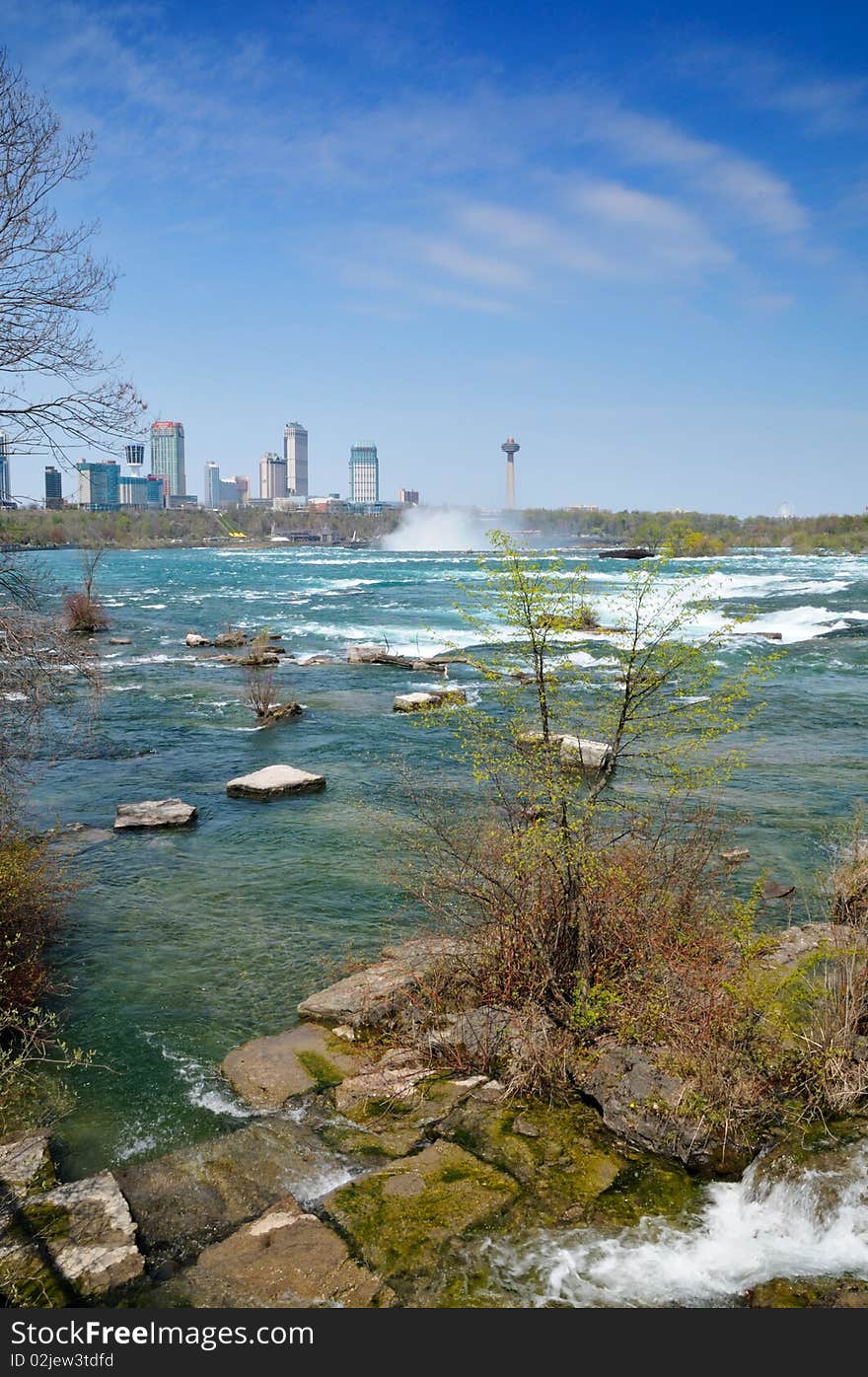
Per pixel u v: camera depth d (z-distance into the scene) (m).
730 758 7.99
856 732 18.89
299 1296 4.84
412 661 28.22
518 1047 6.94
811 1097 6.17
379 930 9.84
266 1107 6.71
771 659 7.29
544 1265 5.01
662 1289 4.85
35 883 9.54
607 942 7.49
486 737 8.55
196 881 11.30
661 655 7.10
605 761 7.33
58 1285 4.94
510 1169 5.80
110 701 22.78
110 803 14.64
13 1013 7.59
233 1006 8.31
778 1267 5.02
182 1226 5.44
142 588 61.06
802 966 7.27
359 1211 5.44
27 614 9.13
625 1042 6.80
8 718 9.77
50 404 8.50
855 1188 5.30
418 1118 6.42
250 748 18.20
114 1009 8.27
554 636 7.57
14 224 8.01
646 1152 5.97
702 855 8.34
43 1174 5.95
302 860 11.95
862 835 12.23
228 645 33.34
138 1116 6.64
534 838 7.20
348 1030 7.78
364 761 17.06
